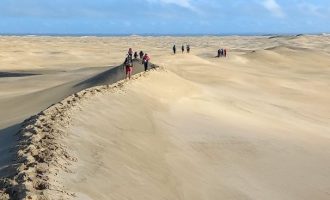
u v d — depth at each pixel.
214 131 19.45
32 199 8.33
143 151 14.25
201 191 12.73
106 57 93.19
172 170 13.57
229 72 51.84
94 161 11.82
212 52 98.06
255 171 15.50
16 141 12.61
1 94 36.62
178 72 46.97
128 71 27.66
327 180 15.66
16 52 92.25
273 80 50.84
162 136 16.80
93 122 15.44
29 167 9.95
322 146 20.61
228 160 16.06
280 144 19.39
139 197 10.73
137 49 123.94
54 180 9.58
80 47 134.38
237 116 25.02
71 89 32.16
